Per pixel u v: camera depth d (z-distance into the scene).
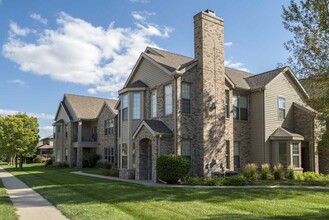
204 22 20.22
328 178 19.05
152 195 13.00
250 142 23.20
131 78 23.83
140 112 22.05
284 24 17.09
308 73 16.75
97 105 41.75
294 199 12.03
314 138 20.53
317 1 15.93
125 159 22.47
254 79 24.86
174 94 19.16
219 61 20.75
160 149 18.47
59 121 41.38
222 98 20.58
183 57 24.61
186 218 8.94
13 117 37.69
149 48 23.81
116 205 10.99
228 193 13.41
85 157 39.28
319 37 16.16
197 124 19.66
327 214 9.37
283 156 22.17
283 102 23.95
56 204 11.37
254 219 8.74
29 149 37.75
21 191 15.55
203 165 18.94
